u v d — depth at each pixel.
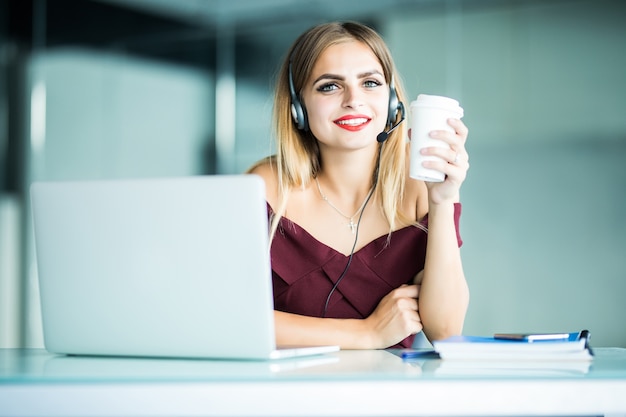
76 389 1.10
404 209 2.07
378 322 1.80
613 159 4.38
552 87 4.46
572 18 4.43
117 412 1.09
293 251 2.03
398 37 4.78
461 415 1.09
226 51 5.17
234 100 5.16
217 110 5.18
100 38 5.38
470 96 4.62
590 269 4.43
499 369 1.22
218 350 1.35
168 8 5.26
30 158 5.50
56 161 5.46
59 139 5.46
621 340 4.38
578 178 4.44
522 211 4.52
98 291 1.40
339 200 2.08
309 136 2.10
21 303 5.54
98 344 1.43
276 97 2.11
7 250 5.53
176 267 1.34
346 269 1.99
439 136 1.53
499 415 1.10
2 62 5.52
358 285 1.99
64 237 1.41
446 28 4.66
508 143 4.55
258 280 1.31
